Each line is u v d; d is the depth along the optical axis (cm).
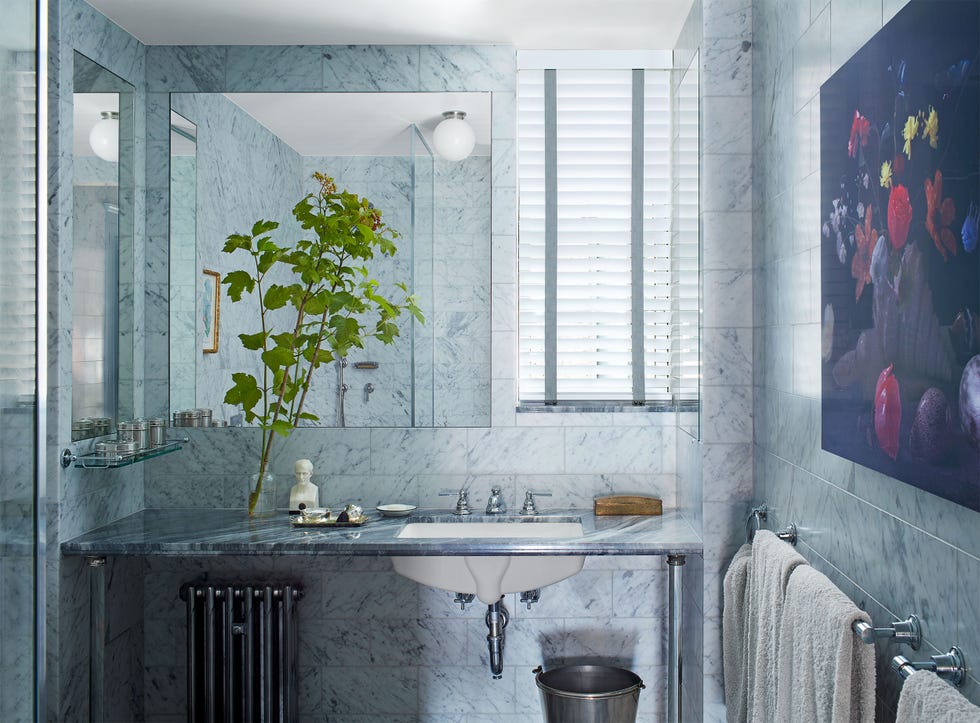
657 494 274
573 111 281
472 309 275
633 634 279
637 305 282
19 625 127
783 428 197
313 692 284
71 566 233
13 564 125
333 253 266
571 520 259
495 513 263
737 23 227
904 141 123
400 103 275
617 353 282
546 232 282
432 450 275
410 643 283
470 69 274
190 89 275
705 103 228
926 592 122
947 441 110
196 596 270
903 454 124
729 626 205
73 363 230
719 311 228
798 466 185
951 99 108
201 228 274
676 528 245
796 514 187
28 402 129
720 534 227
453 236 275
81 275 235
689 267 251
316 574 283
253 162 276
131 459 227
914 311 120
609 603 279
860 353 142
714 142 228
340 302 262
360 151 276
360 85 275
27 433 129
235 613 275
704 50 228
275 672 275
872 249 136
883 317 132
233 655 273
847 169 147
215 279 274
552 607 280
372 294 265
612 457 274
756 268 223
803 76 179
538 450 274
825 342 160
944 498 111
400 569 238
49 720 223
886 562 137
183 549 227
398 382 274
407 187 275
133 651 274
